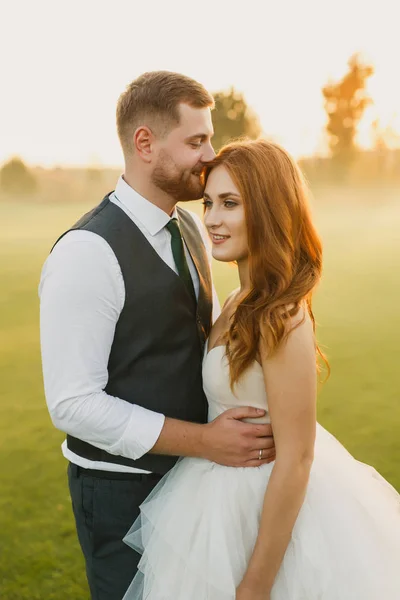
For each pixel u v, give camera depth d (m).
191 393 2.12
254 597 1.79
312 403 1.80
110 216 2.06
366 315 8.95
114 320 1.99
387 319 8.64
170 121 2.05
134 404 1.98
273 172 1.91
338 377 5.98
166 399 2.08
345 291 10.91
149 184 2.10
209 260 2.46
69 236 1.99
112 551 2.12
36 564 3.10
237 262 2.09
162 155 2.07
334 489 1.97
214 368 1.99
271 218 1.90
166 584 1.91
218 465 1.98
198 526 1.93
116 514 2.09
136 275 2.00
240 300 1.98
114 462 2.07
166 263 2.09
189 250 2.31
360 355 6.77
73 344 1.90
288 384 1.78
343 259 15.15
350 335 7.73
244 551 1.88
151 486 2.10
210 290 2.34
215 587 1.83
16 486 3.94
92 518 2.12
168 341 2.07
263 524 1.80
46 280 1.96
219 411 2.05
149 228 2.10
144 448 1.92
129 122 2.10
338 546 1.87
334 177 49.09
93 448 2.08
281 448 1.80
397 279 12.09
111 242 1.98
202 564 1.87
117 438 1.92
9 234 23.39
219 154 2.00
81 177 50.25
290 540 1.87
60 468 4.20
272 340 1.77
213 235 2.01
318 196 42.56
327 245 18.27
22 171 49.41
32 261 15.85
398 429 4.64
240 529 1.89
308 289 1.88
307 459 1.81
